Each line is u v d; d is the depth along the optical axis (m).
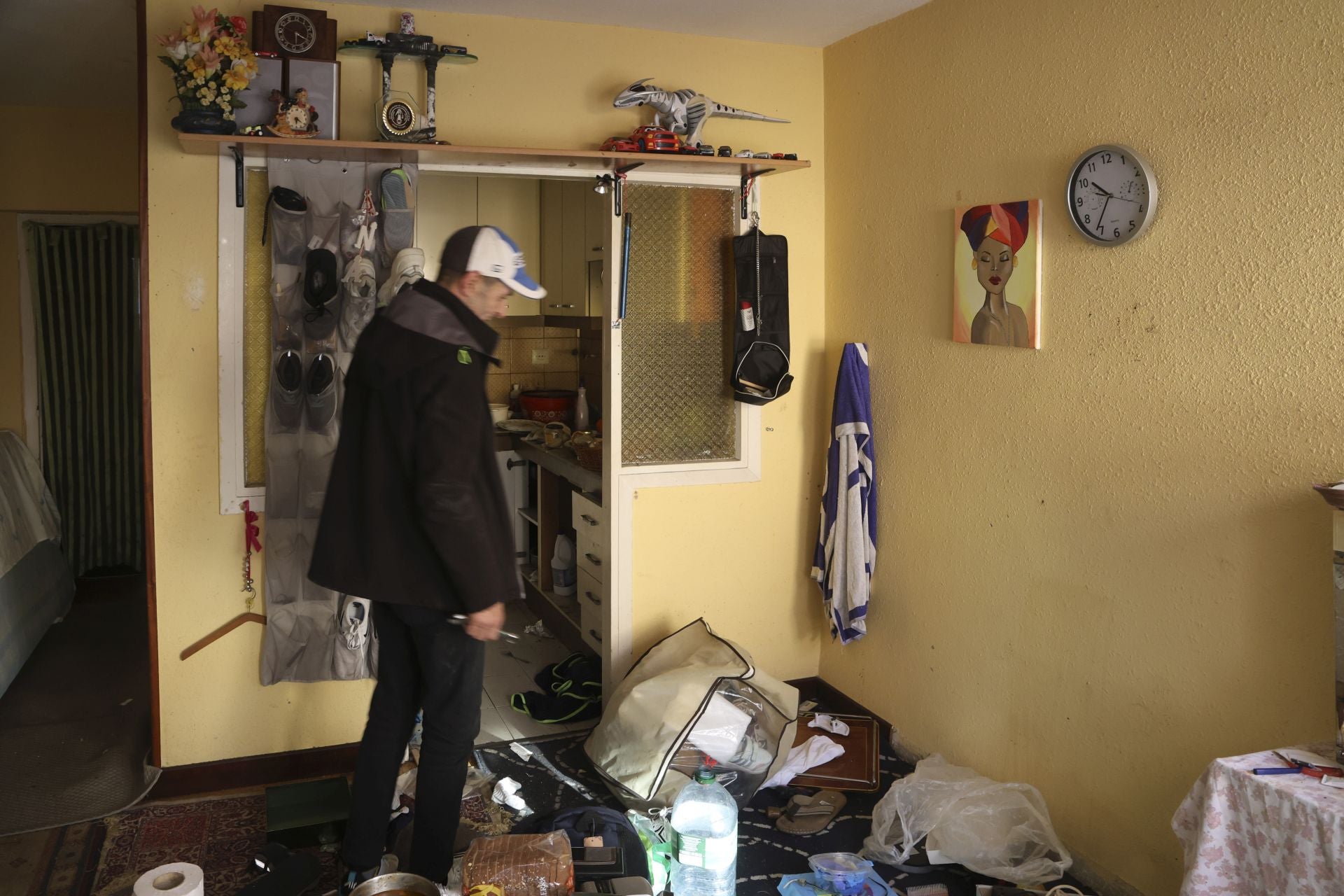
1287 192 1.99
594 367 5.34
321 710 3.14
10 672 3.87
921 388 3.11
